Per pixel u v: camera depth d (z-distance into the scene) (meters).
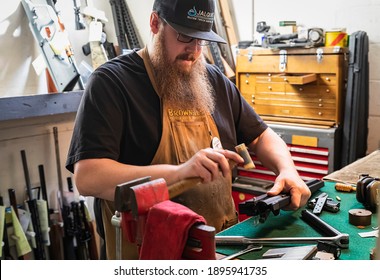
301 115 2.37
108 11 2.84
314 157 2.29
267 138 1.63
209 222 1.37
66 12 2.57
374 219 1.22
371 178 1.33
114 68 1.37
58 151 2.51
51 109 2.17
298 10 2.65
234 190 2.42
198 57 1.44
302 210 1.29
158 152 1.36
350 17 2.47
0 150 2.30
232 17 2.93
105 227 1.40
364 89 2.27
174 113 1.40
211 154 1.07
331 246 1.01
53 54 2.26
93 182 1.20
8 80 2.33
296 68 2.33
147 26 2.91
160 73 1.39
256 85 2.51
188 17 1.29
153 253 0.72
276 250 1.00
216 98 1.55
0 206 2.18
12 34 2.32
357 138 2.29
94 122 1.27
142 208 0.72
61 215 2.45
